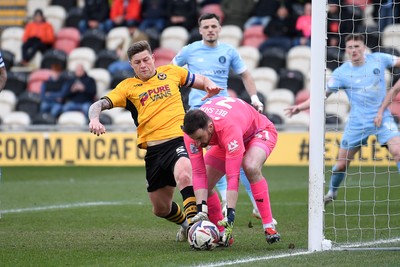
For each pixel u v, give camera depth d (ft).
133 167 175.94
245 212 105.29
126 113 189.57
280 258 66.74
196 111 69.05
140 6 217.15
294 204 113.70
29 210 109.40
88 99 196.95
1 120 203.41
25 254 71.77
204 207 72.13
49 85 201.67
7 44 229.25
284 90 188.55
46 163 181.68
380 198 118.93
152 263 65.31
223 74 100.73
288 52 200.03
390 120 104.83
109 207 112.16
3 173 167.53
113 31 217.15
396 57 106.42
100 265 64.95
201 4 219.61
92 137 179.52
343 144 108.06
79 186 142.31
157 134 76.48
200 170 72.33
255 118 74.74
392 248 70.85
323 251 70.33
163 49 206.59
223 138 70.23
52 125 189.16
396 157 103.19
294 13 203.21
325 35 70.90
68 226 92.79
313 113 70.90
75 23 225.56
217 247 74.49
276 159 171.42
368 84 106.11
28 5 236.63
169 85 77.56
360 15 184.44
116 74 200.54
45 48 220.43
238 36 207.82
